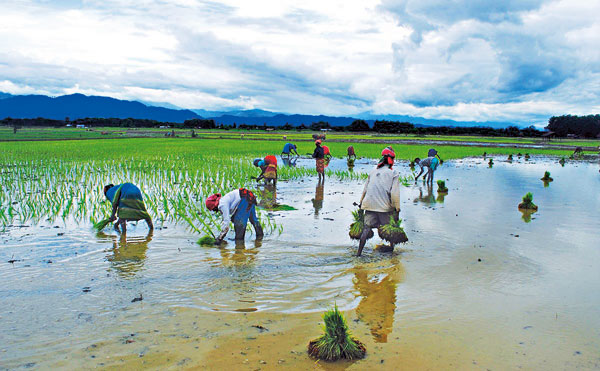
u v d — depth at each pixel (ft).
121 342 12.59
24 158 79.46
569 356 11.94
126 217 26.45
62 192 39.24
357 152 115.24
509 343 12.72
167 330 13.46
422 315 14.83
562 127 487.61
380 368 11.28
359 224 23.00
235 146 132.77
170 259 21.48
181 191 43.52
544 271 19.76
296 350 12.26
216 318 14.46
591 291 17.13
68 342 12.54
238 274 19.20
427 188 49.42
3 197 38.55
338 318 12.05
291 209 35.81
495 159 100.17
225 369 11.09
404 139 215.92
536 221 31.24
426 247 24.13
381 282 18.29
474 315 14.80
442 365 11.43
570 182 55.93
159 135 244.01
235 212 25.09
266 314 14.87
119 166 66.39
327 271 19.79
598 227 29.27
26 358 11.55
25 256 21.70
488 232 27.76
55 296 16.28
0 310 14.85
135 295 16.49
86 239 25.35
